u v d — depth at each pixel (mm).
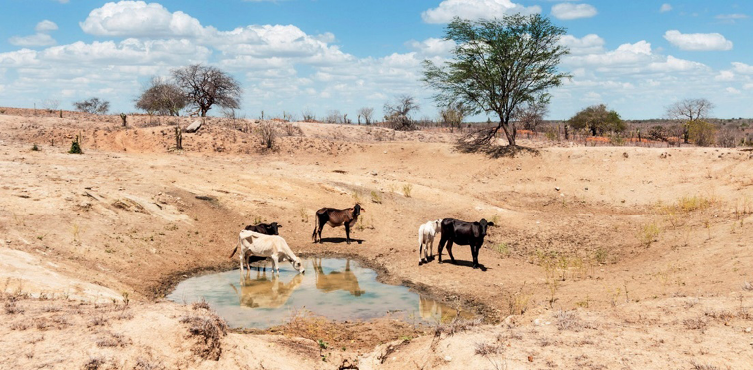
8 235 12945
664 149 33125
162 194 19781
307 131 52656
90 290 10383
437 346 8227
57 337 6840
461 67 38375
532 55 37219
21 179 17781
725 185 25734
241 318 11273
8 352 6336
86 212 16109
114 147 35875
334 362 8711
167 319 7570
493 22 37500
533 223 21297
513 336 8078
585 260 16531
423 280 14492
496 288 13477
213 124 45781
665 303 9227
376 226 21297
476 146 39625
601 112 73375
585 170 32500
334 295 13227
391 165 37281
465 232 15398
